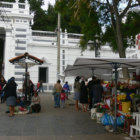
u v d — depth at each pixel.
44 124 8.38
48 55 24.33
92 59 6.78
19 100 11.64
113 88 9.16
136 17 13.52
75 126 8.14
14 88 9.97
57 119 9.44
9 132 7.10
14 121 8.85
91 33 14.02
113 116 8.23
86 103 11.60
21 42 22.86
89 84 12.00
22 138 6.45
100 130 7.59
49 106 13.58
